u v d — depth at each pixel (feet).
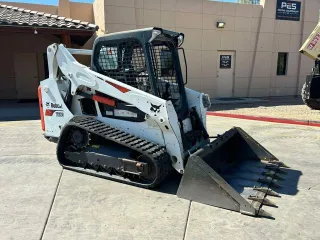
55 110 17.49
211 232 10.11
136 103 13.61
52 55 16.61
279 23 48.19
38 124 27.45
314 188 13.57
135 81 14.23
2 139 22.07
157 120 13.19
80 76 15.47
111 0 38.96
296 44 49.85
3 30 30.86
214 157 14.32
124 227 10.41
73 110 17.01
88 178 14.67
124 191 13.23
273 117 29.71
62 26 32.27
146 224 10.59
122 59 14.35
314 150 19.36
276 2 47.16
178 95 15.64
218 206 11.79
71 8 46.73
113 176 14.38
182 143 13.87
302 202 12.24
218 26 44.57
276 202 12.24
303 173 15.39
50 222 10.71
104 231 10.16
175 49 15.44
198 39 44.39
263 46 47.85
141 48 13.75
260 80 48.80
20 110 35.55
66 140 16.01
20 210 11.54
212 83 46.32
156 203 12.12
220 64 46.44
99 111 15.58
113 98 14.87
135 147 12.98
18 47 45.70
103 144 15.11
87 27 33.35
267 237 9.84
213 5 44.27
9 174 15.20
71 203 12.13
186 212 11.40
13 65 46.06
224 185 11.76
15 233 10.01
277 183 14.02
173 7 42.39
